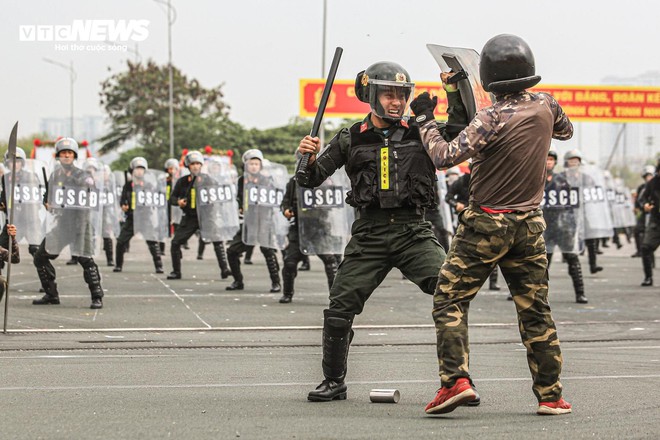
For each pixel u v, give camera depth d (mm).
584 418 6074
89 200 13656
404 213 6605
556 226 14969
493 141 5871
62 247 13664
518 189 5934
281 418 6102
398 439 5441
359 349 9922
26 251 30719
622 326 12133
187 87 78812
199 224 18938
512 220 5922
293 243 14742
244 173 16422
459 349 5949
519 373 8242
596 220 19047
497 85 5891
